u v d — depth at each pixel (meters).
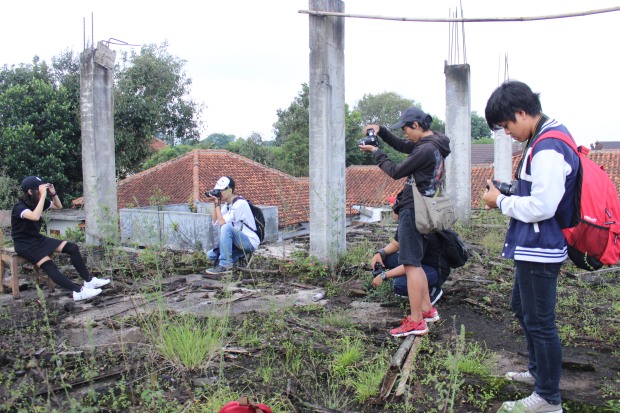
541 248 2.94
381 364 3.78
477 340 4.46
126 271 7.01
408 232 4.38
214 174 21.09
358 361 3.98
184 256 8.11
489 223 10.91
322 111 6.88
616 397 3.33
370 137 4.70
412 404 3.38
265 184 21.34
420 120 4.45
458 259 5.15
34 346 4.48
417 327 4.38
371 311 5.30
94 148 8.88
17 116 19.56
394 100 56.03
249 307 5.53
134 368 3.96
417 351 4.09
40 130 19.95
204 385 3.58
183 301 5.81
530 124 3.04
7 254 6.23
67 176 21.03
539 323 3.01
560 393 3.39
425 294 4.65
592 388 3.50
